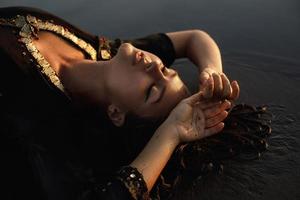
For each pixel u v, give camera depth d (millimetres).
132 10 3760
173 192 2127
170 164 2164
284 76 2799
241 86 2729
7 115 1945
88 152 2031
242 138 2248
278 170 2162
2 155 2090
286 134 2334
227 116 2262
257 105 2553
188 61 3033
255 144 2264
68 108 2023
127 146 2172
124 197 1830
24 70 1953
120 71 2088
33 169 1859
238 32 3287
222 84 2037
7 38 1985
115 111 2131
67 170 1838
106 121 2182
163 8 3750
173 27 3471
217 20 3488
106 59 2371
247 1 3723
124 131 2164
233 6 3666
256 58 2980
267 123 2402
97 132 2129
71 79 2141
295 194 2041
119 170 1927
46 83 1982
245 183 2125
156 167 1953
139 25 3541
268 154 2242
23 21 2047
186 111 2033
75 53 2238
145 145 2143
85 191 1824
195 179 2180
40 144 1859
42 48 2088
